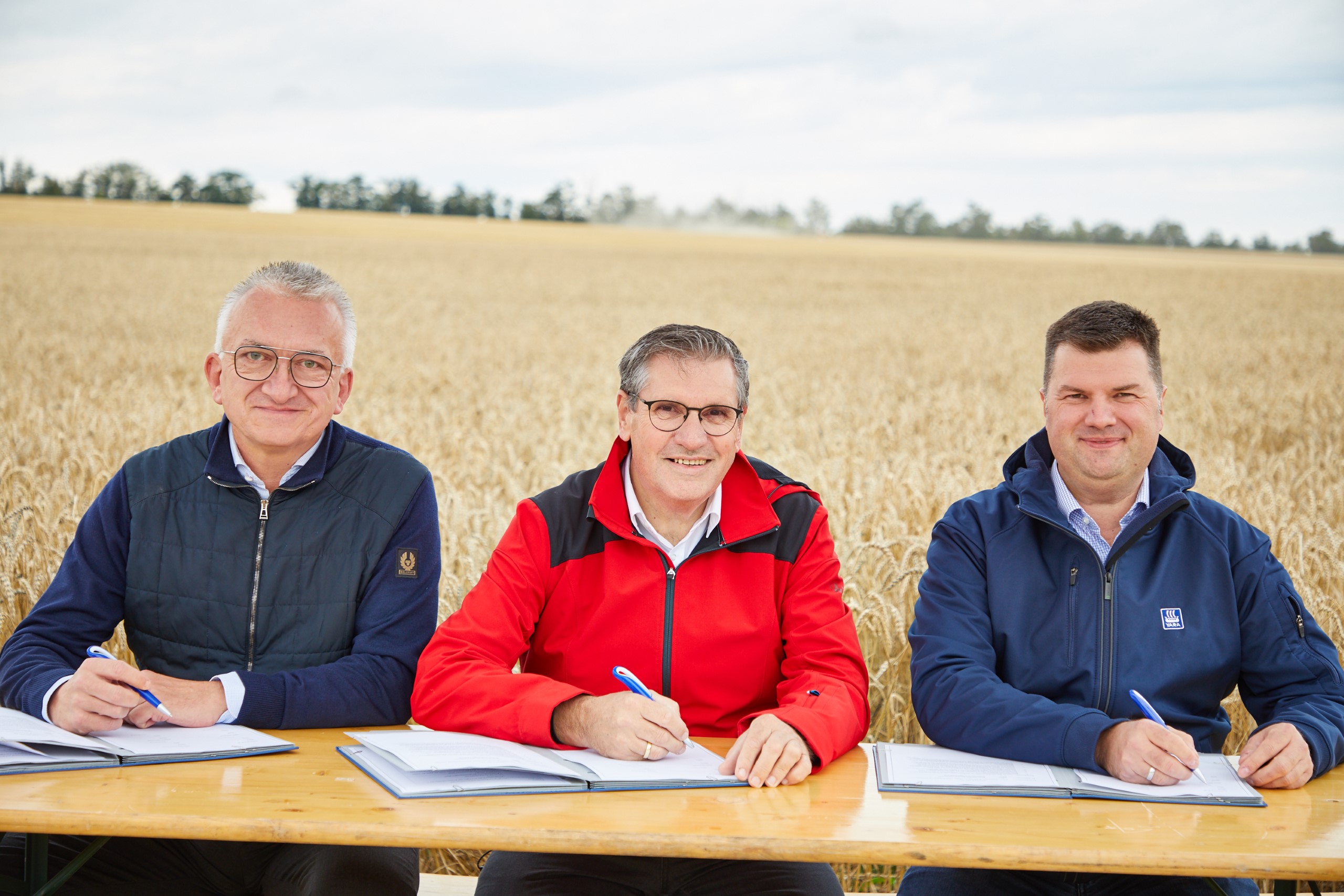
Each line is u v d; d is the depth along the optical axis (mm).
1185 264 52719
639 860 2361
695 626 2582
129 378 12836
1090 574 2580
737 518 2607
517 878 2336
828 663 2521
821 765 2148
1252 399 13516
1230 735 3730
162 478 2734
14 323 20531
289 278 2676
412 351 18297
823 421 10133
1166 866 1685
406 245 50000
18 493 5418
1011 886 2391
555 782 1958
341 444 2818
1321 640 2514
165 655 2711
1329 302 32125
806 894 2277
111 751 2010
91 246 40562
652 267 43562
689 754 2197
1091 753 2125
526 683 2293
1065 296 34469
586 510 2672
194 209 66688
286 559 2697
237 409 2609
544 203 102312
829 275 41625
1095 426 2553
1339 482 7414
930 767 2174
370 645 2631
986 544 2709
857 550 4215
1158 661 2521
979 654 2572
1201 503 2662
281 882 2355
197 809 1773
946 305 31344
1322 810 1936
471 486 6402
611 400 12211
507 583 2592
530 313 26562
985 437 9031
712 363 2492
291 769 2037
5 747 2018
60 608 2646
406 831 1716
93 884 2387
